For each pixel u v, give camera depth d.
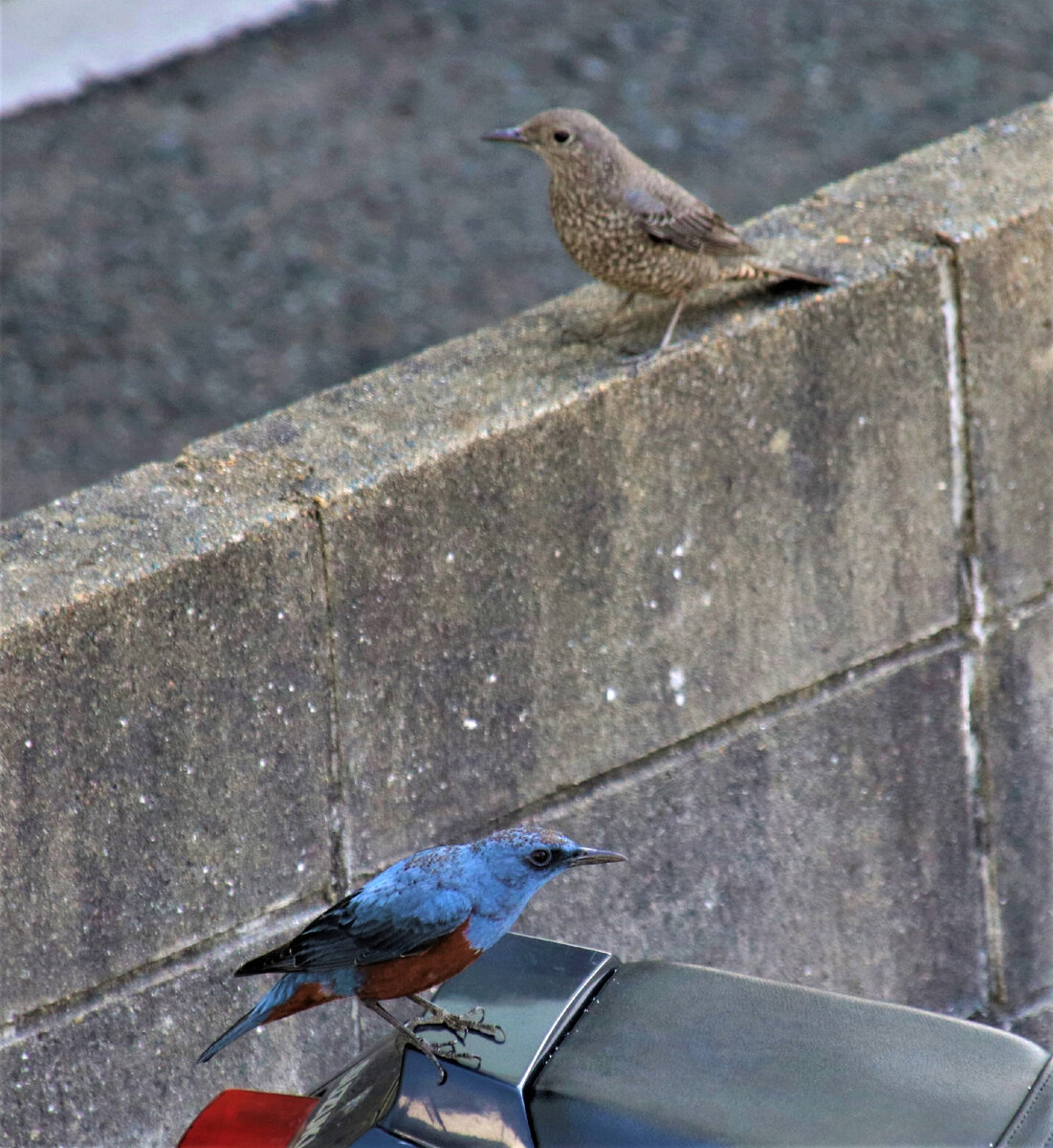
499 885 6.70
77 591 7.37
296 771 8.15
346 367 16.09
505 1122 5.94
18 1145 7.87
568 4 22.42
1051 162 10.00
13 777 7.37
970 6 22.12
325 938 6.79
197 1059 7.97
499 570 8.43
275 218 18.30
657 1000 6.38
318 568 7.93
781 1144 5.68
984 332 9.41
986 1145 5.64
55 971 7.75
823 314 8.93
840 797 9.91
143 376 16.16
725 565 9.07
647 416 8.60
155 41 21.47
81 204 18.64
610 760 9.10
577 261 9.12
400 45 21.52
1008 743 10.33
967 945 10.68
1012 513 9.84
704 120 19.56
